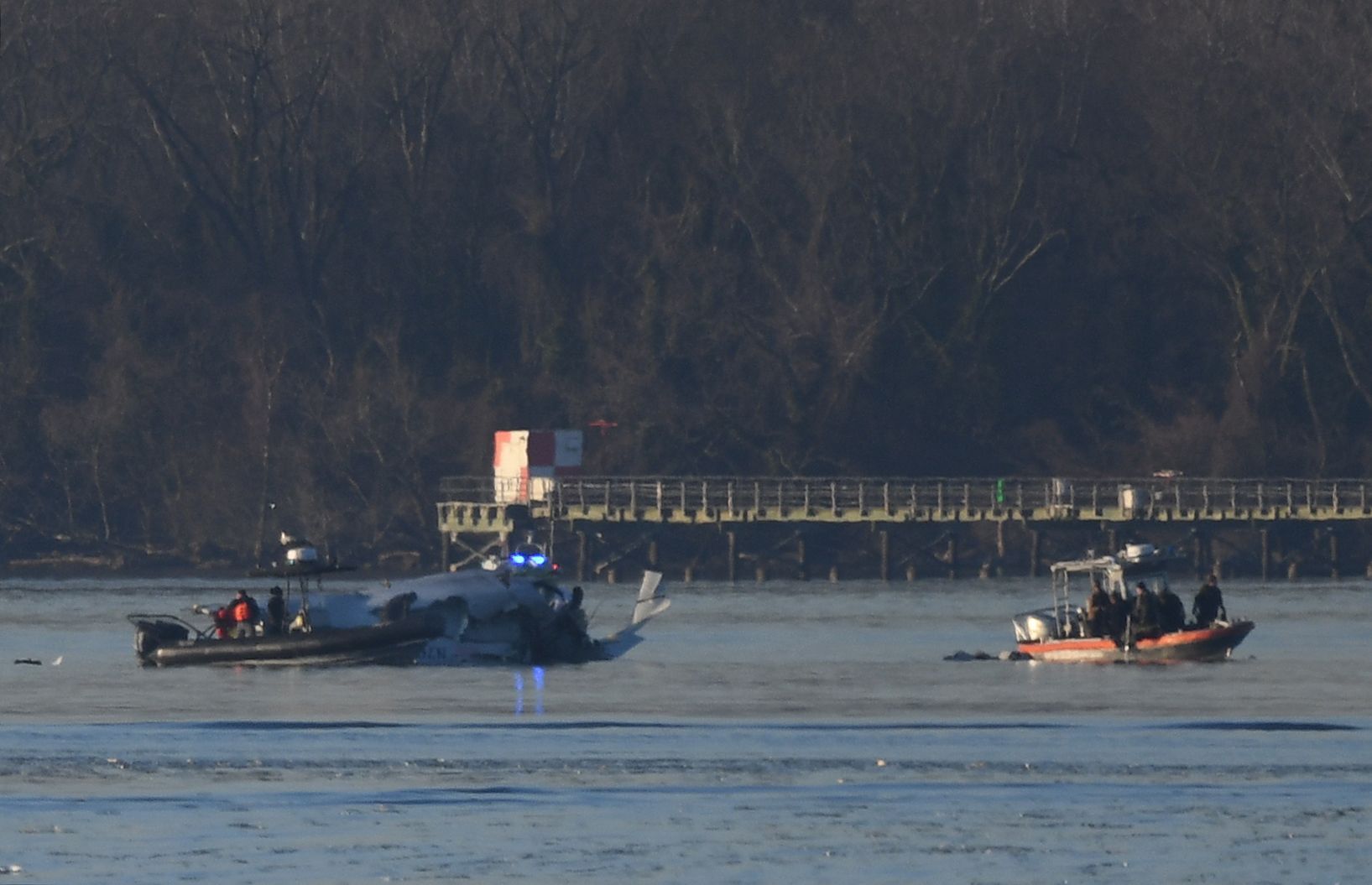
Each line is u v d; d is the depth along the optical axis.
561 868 164.25
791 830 175.12
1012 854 168.88
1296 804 184.00
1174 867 165.75
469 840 171.88
